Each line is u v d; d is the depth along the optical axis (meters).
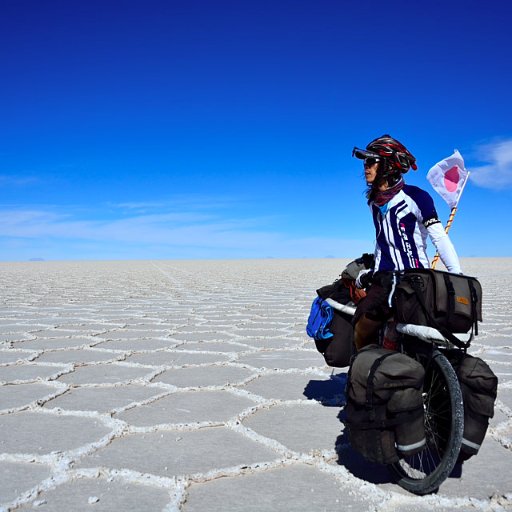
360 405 2.58
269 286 17.73
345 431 3.54
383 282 2.84
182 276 24.77
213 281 20.70
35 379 4.92
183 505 2.51
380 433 2.53
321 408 4.07
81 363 5.62
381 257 3.03
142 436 3.44
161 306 11.49
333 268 34.53
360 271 3.27
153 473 2.86
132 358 5.92
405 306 2.70
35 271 30.62
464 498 2.57
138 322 8.88
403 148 2.96
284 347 6.61
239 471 2.89
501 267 32.47
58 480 2.77
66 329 8.06
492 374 2.58
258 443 3.32
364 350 2.74
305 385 4.75
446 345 2.61
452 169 3.31
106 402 4.20
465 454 2.62
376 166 2.97
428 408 2.73
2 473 2.86
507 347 6.55
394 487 2.70
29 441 3.32
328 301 3.54
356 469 2.92
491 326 8.30
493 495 2.61
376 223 3.05
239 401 4.24
